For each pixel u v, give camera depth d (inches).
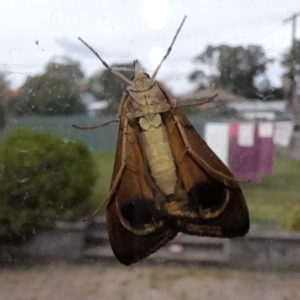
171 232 2.9
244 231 2.9
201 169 3.0
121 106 3.1
